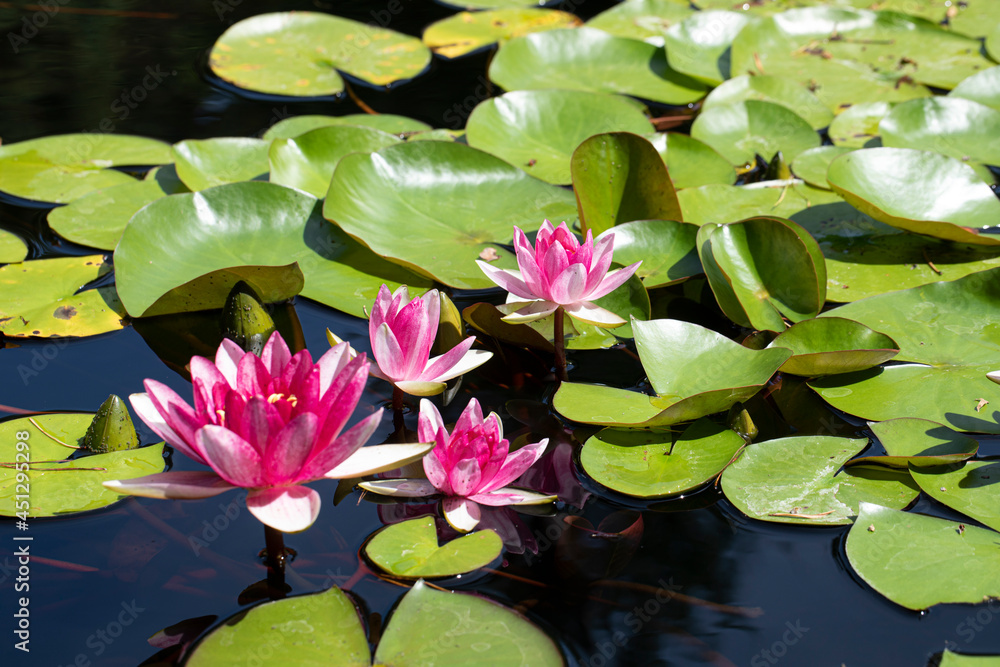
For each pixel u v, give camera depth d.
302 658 1.09
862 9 3.94
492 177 2.52
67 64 3.57
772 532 1.40
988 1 4.18
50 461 1.49
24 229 2.36
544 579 1.29
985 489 1.43
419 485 1.49
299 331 2.01
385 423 1.69
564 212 2.44
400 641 1.12
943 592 1.23
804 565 1.32
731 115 3.00
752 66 3.52
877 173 2.40
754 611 1.24
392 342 1.51
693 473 1.49
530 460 1.42
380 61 3.62
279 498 1.18
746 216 2.44
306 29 3.79
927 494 1.44
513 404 1.77
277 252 2.22
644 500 1.48
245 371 1.23
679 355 1.75
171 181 2.62
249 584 1.26
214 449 1.10
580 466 1.58
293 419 1.13
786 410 1.73
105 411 1.51
